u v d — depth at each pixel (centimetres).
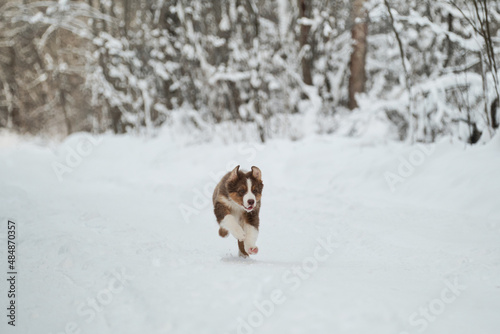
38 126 3575
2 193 1190
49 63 3125
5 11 2631
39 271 620
